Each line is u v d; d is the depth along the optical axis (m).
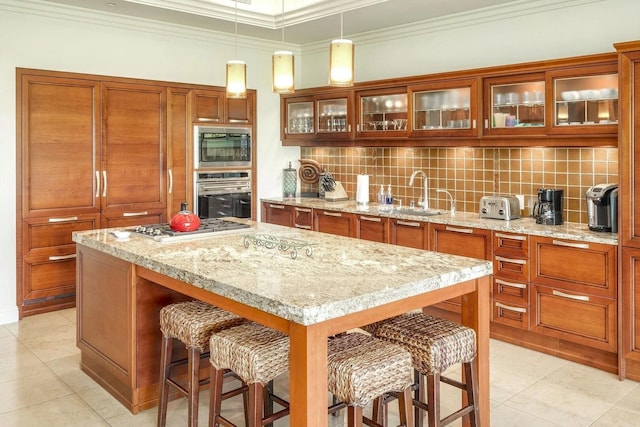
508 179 4.73
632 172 3.33
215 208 5.86
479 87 4.43
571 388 3.34
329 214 5.46
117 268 3.10
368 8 4.73
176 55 5.51
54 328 4.44
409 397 2.19
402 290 2.16
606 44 4.06
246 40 6.02
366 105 5.46
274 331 2.41
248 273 2.40
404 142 5.11
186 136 5.59
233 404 3.12
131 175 5.22
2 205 4.55
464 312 2.61
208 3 5.02
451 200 5.06
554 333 3.81
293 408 1.94
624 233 3.39
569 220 4.33
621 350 3.45
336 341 2.30
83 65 4.91
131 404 3.03
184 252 2.91
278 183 6.50
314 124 5.96
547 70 3.98
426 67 5.25
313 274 2.37
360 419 2.01
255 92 6.17
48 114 4.71
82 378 3.48
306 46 6.45
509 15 4.59
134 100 5.20
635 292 3.37
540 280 3.87
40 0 4.57
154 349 3.07
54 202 4.78
